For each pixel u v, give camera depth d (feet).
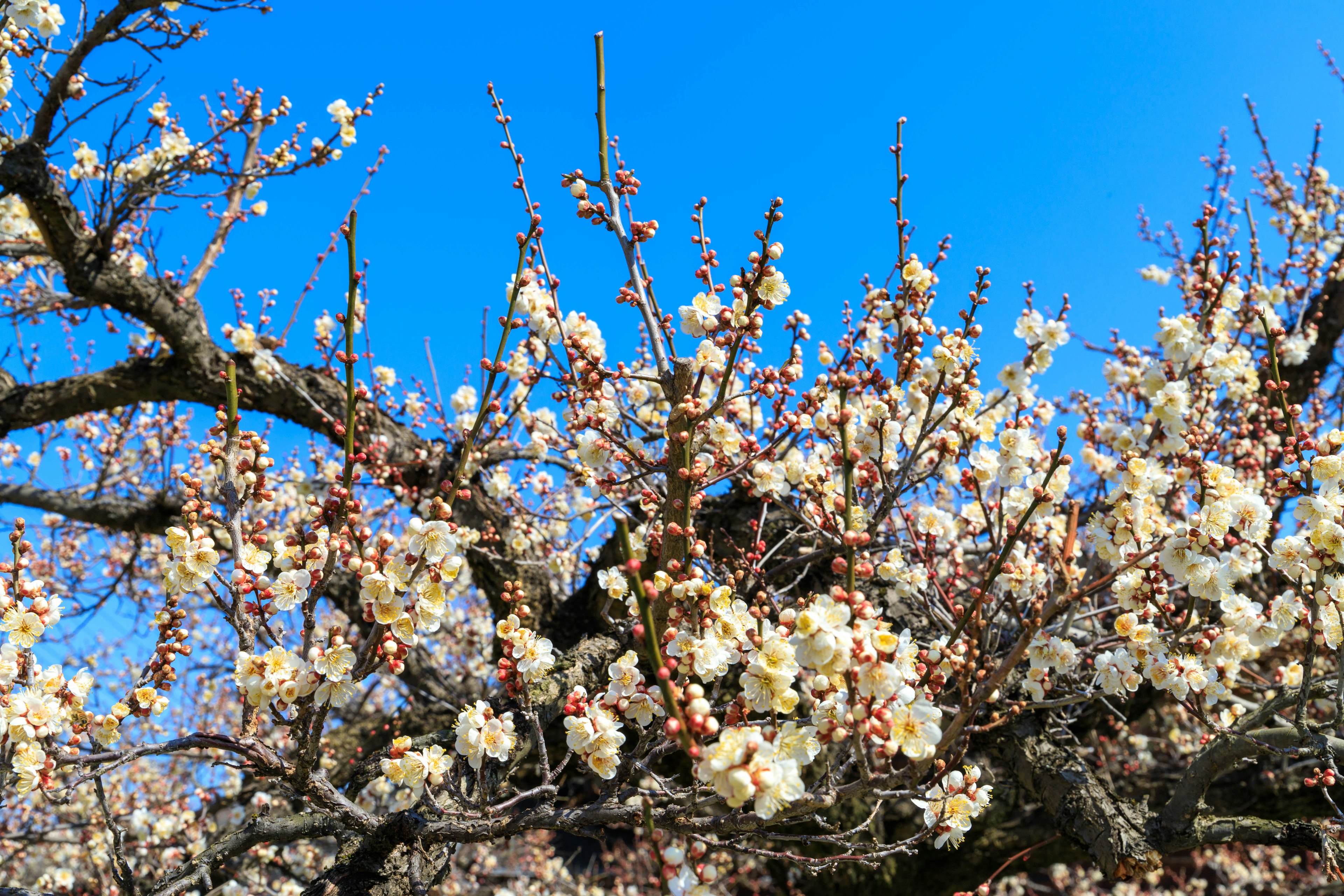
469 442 7.11
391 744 8.02
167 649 7.72
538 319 9.36
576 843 38.73
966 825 7.13
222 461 7.72
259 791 19.33
